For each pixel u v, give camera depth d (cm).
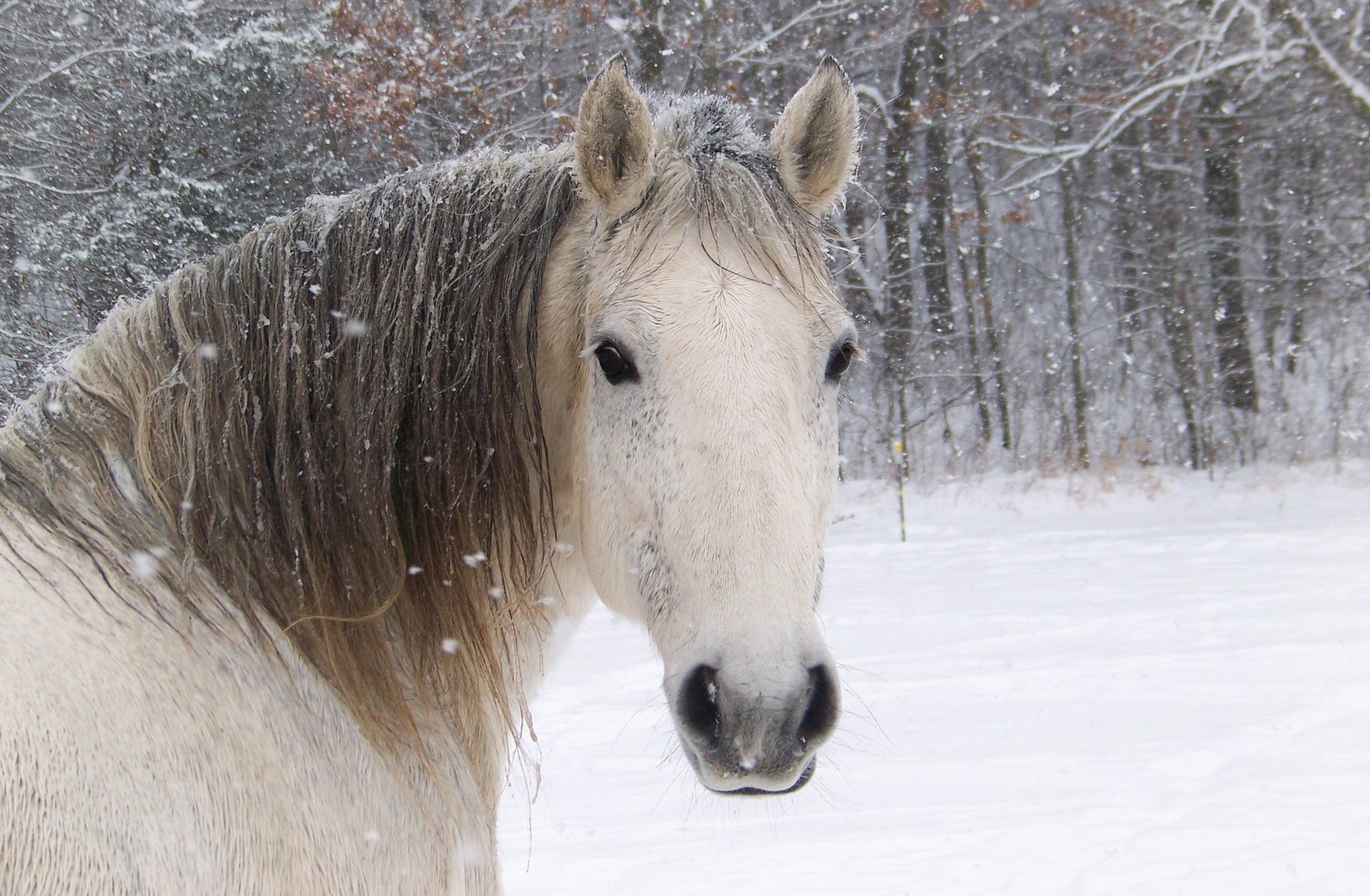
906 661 706
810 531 181
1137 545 1194
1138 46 1888
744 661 167
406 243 206
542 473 207
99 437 188
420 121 1330
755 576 172
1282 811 419
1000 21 2094
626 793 486
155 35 1150
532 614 216
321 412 198
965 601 919
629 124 198
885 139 2075
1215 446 1783
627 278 193
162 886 147
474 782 202
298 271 204
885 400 2075
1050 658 697
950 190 2270
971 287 2356
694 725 172
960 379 2147
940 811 441
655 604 182
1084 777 476
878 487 1741
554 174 212
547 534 213
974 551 1206
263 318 200
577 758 543
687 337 184
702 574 174
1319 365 1953
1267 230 2039
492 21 1449
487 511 202
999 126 2136
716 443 177
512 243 206
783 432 181
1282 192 1981
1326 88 1680
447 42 1380
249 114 1196
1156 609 845
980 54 2155
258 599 187
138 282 1027
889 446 1833
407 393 201
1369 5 1638
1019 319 2511
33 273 955
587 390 201
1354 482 1584
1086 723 555
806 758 171
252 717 171
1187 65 1770
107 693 155
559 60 1590
